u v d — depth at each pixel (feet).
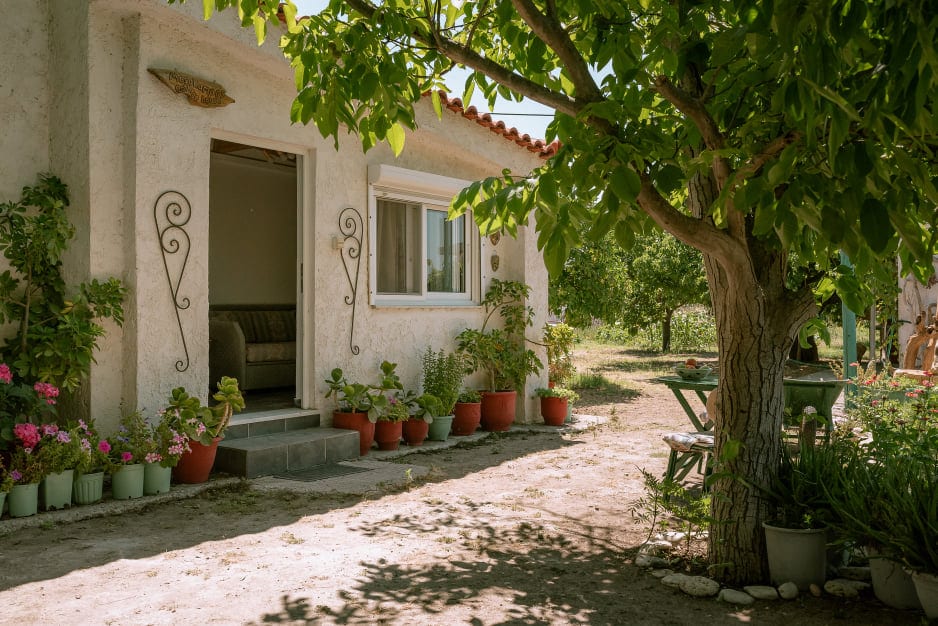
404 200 29.71
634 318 81.20
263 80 24.26
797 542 12.88
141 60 20.66
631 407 40.86
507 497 20.20
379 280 28.99
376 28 12.42
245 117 23.71
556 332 34.78
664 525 15.90
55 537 16.01
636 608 12.40
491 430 31.32
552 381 35.81
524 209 10.79
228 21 21.84
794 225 8.32
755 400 13.43
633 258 78.64
